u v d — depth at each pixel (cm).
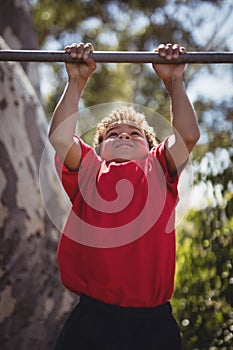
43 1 1275
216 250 657
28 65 837
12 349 674
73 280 403
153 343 390
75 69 418
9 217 683
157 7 1309
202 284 662
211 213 659
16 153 701
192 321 660
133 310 391
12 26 866
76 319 398
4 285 675
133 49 1338
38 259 695
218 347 647
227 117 1311
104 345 390
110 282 392
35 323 684
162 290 395
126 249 395
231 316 648
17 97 720
